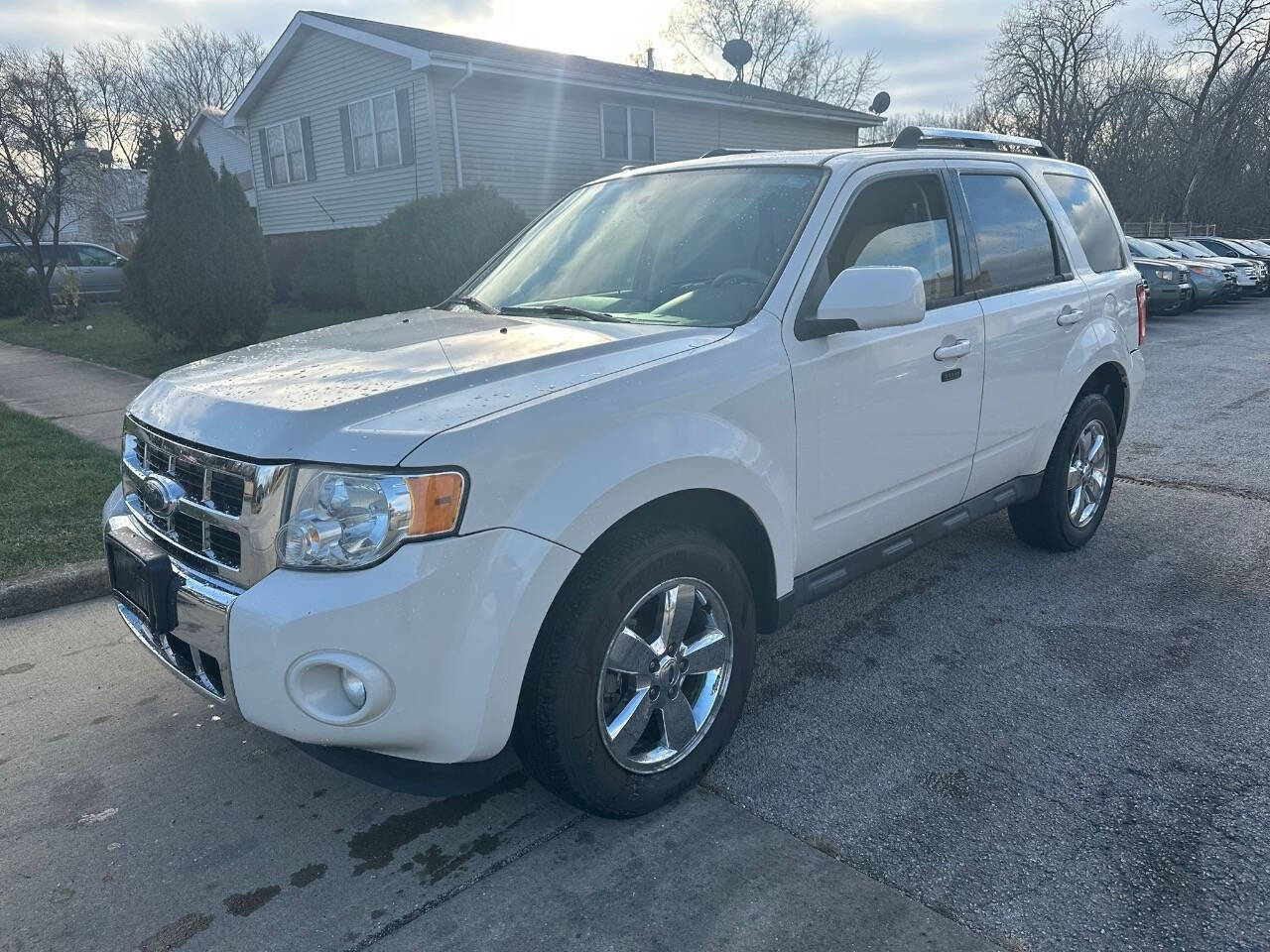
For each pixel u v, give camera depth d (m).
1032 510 4.72
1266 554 4.81
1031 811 2.74
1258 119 46.72
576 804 2.61
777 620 3.07
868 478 3.34
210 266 12.54
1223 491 5.98
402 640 2.18
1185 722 3.21
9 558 4.75
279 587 2.23
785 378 2.93
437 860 2.60
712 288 3.17
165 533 2.62
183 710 3.48
